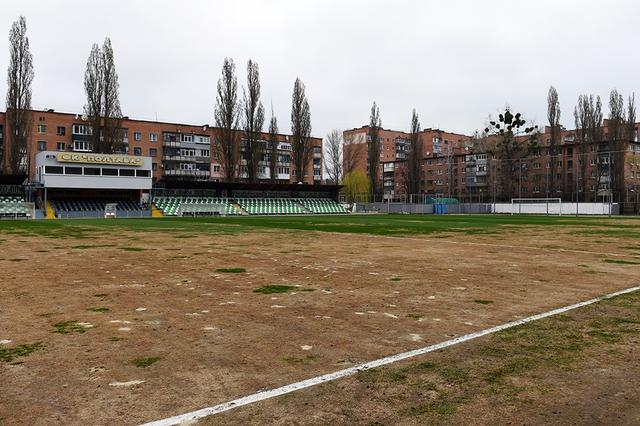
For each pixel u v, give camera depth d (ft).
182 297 28.84
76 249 58.13
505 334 20.70
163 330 21.36
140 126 291.99
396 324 22.48
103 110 226.17
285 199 259.80
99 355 17.81
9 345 19.02
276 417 12.72
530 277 36.65
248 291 30.78
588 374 15.89
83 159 204.33
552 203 252.83
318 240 73.00
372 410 13.19
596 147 284.20
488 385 14.96
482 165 357.41
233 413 12.94
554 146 304.09
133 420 12.49
